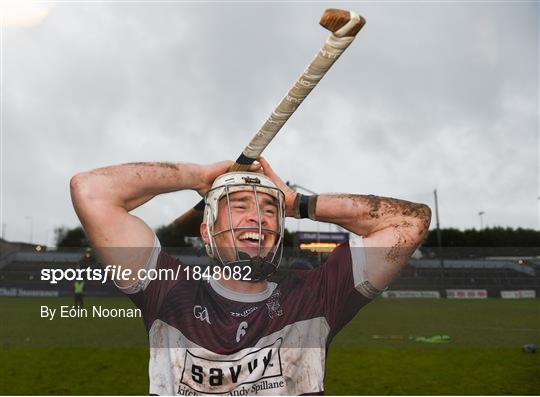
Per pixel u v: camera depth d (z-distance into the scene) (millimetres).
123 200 1597
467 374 6129
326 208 1760
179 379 1506
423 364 6633
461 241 46969
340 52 1318
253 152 1595
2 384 5488
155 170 1645
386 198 1784
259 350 1535
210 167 1735
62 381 5672
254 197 1584
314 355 1585
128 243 1573
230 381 1502
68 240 32719
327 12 1265
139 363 6477
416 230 1692
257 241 1570
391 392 5352
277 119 1488
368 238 1713
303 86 1393
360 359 6945
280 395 1508
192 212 2096
